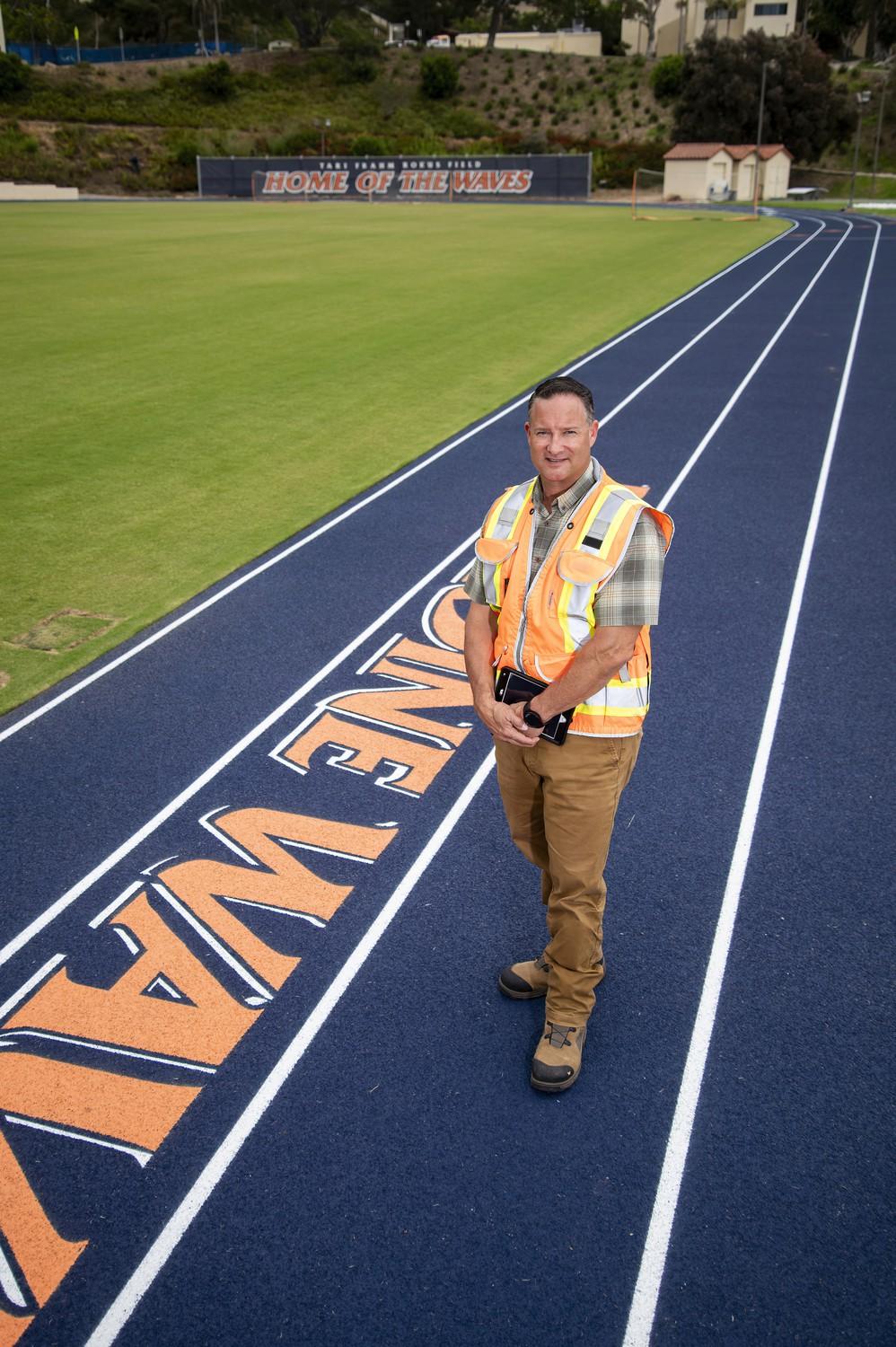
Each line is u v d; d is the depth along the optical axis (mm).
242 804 5062
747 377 14477
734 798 5090
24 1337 2723
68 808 5027
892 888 4449
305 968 4031
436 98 76938
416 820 4949
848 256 29375
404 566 7996
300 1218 3053
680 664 6484
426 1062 3613
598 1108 3432
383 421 12109
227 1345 2711
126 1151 3252
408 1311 2797
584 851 3311
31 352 15742
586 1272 2902
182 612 7191
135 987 3916
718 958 4086
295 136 69875
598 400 13289
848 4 81625
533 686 3193
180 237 34875
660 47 87125
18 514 9016
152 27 92312
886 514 9078
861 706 5957
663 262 27812
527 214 48344
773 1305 2814
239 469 10359
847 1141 3299
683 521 8984
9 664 6480
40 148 67750
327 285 22734
